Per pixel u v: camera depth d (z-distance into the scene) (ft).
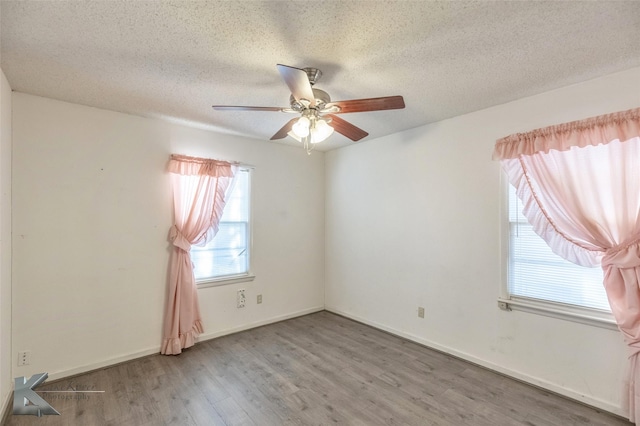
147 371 9.25
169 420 7.06
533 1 4.84
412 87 7.99
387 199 12.51
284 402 7.74
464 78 7.50
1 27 5.44
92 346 9.32
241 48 6.18
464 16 5.20
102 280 9.52
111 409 7.43
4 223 7.34
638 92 6.95
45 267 8.62
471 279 9.85
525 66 6.93
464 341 10.00
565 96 7.93
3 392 7.29
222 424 6.93
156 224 10.54
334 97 8.55
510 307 8.93
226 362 9.86
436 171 10.82
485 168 9.52
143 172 10.29
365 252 13.44
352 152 14.08
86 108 9.29
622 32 5.65
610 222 7.16
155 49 6.23
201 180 11.09
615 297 6.98
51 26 5.44
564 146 7.66
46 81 7.67
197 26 5.46
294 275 14.39
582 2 4.85
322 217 15.47
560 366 8.03
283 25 5.43
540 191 8.16
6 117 7.50
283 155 14.03
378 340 11.64
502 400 7.79
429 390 8.25
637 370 6.65
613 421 6.97
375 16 5.18
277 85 7.88
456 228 10.24
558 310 8.05
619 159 6.98
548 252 8.38
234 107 6.84
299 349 10.84
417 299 11.39
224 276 12.26
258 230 13.19
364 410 7.42
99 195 9.49
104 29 5.55
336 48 6.17
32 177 8.46
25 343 8.29
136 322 10.13
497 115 9.22
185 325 10.67
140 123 10.22
